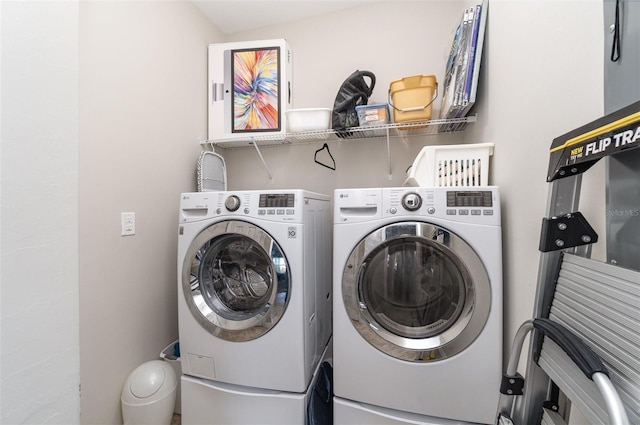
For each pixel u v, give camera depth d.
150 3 1.44
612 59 0.54
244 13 1.91
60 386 0.77
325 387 1.32
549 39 0.79
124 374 1.27
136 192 1.35
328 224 1.54
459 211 0.99
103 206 1.18
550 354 0.61
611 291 0.47
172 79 1.60
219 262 1.35
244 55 1.88
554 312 0.62
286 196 1.15
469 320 0.97
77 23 0.84
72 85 0.82
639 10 0.48
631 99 0.49
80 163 1.09
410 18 1.81
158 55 1.50
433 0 1.78
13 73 0.68
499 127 1.12
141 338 1.36
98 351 1.15
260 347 1.16
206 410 1.23
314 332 1.27
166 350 1.45
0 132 0.65
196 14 1.82
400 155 1.87
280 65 1.84
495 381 0.95
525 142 0.91
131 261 1.31
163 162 1.53
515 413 0.71
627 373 0.43
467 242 0.98
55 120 0.77
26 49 0.71
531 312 0.85
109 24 1.21
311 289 1.24
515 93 0.98
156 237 1.47
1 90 0.66
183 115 1.69
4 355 0.65
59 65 0.79
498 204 0.97
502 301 0.97
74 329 0.81
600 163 0.60
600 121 0.48
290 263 1.13
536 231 0.84
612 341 0.46
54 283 0.76
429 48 1.78
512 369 0.71
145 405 1.18
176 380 1.32
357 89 1.64
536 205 0.84
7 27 0.67
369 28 1.88
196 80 1.82
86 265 1.11
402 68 1.82
